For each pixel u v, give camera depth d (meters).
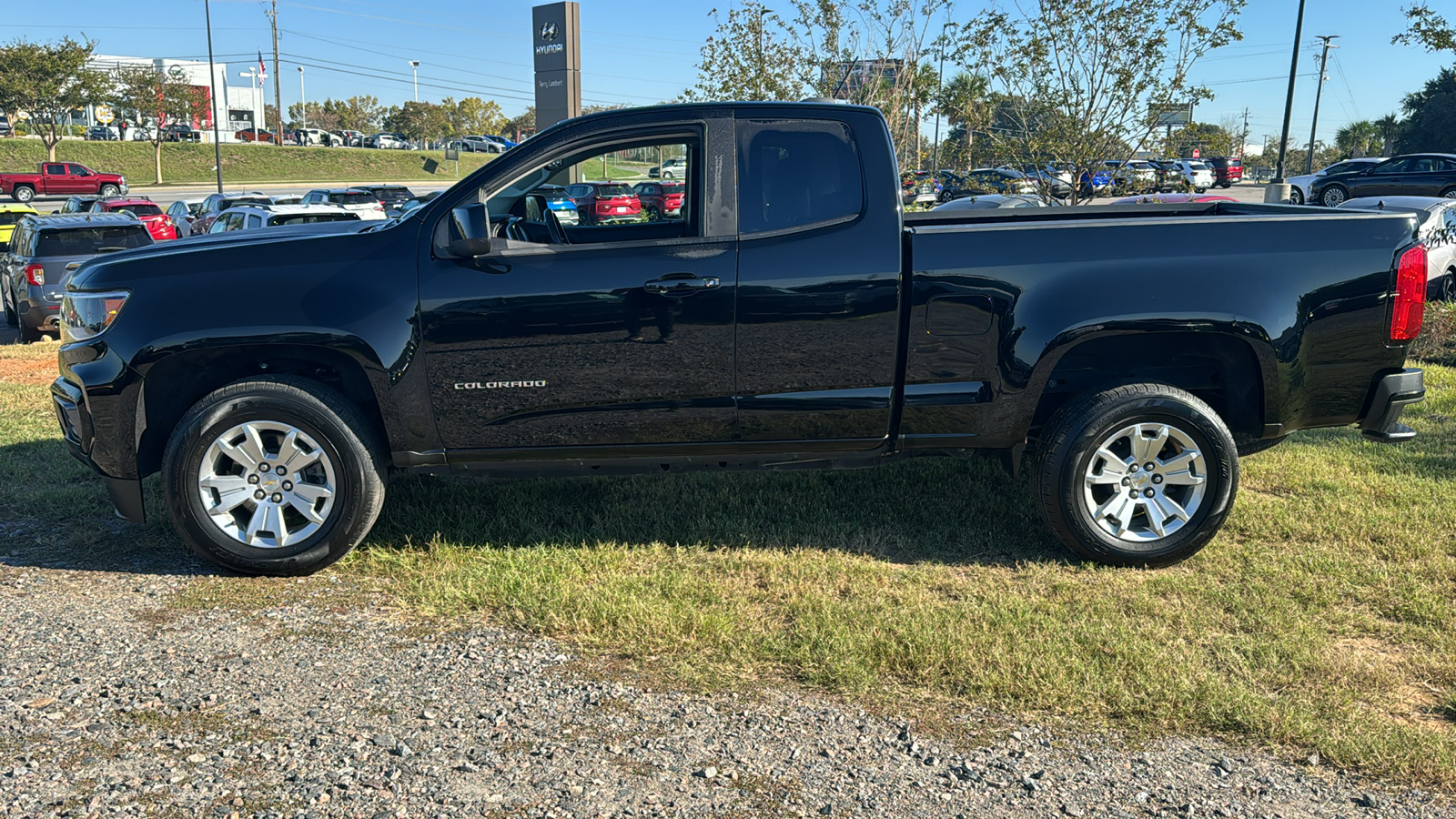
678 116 4.25
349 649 3.66
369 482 4.28
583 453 4.32
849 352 4.22
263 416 4.17
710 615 3.82
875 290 4.17
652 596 4.02
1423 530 4.67
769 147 4.23
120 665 3.52
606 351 4.18
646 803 2.75
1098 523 4.35
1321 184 31.03
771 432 4.32
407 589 4.16
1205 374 4.67
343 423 4.20
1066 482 4.30
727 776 2.88
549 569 4.29
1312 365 4.29
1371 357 4.32
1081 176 12.29
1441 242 11.77
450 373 4.20
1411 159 29.33
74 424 4.35
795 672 3.48
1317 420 4.39
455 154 67.19
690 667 3.49
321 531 4.27
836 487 5.38
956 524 4.87
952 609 3.89
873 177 4.21
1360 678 3.40
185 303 4.15
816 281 4.16
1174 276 4.20
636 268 4.15
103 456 4.30
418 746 3.02
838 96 16.66
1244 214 5.21
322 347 4.21
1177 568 4.37
